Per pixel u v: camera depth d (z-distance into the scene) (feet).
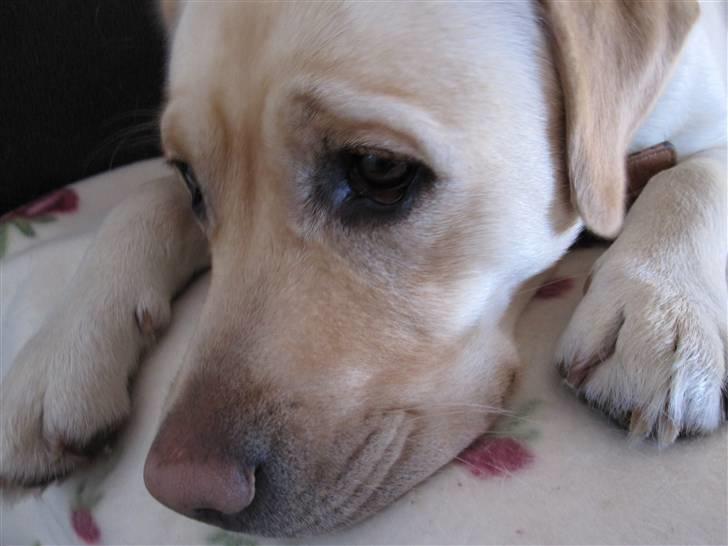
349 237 1.29
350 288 1.29
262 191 1.32
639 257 1.39
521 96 1.30
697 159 1.60
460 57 1.26
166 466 1.20
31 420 1.45
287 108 1.24
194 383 1.26
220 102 1.30
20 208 2.03
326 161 1.26
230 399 1.23
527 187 1.34
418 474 1.28
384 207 1.27
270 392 1.24
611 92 1.32
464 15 1.27
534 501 1.21
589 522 1.17
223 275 1.35
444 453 1.30
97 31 2.08
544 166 1.35
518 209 1.34
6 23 1.98
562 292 1.51
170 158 1.47
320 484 1.24
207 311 1.33
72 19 2.05
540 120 1.33
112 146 2.20
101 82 2.13
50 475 1.45
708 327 1.30
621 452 1.25
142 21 2.11
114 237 1.64
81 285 1.59
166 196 1.72
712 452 1.23
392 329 1.30
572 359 1.33
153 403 1.48
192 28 1.36
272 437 1.22
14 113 2.05
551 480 1.23
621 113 1.34
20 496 1.47
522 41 1.30
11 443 1.44
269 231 1.32
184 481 1.19
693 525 1.15
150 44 2.14
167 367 1.52
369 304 1.30
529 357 1.41
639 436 1.25
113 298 1.55
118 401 1.47
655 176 1.58
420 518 1.24
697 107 1.64
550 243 1.42
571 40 1.28
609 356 1.31
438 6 1.26
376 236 1.28
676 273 1.36
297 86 1.23
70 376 1.46
